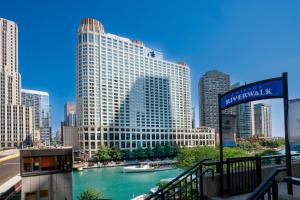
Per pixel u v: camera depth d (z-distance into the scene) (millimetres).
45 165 28844
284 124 6633
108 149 175250
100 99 192750
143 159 188625
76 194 74812
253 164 9781
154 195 7938
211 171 9320
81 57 194875
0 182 27422
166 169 127312
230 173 9320
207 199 8859
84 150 184625
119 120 199250
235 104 8781
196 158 75625
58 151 29516
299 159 12812
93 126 188250
